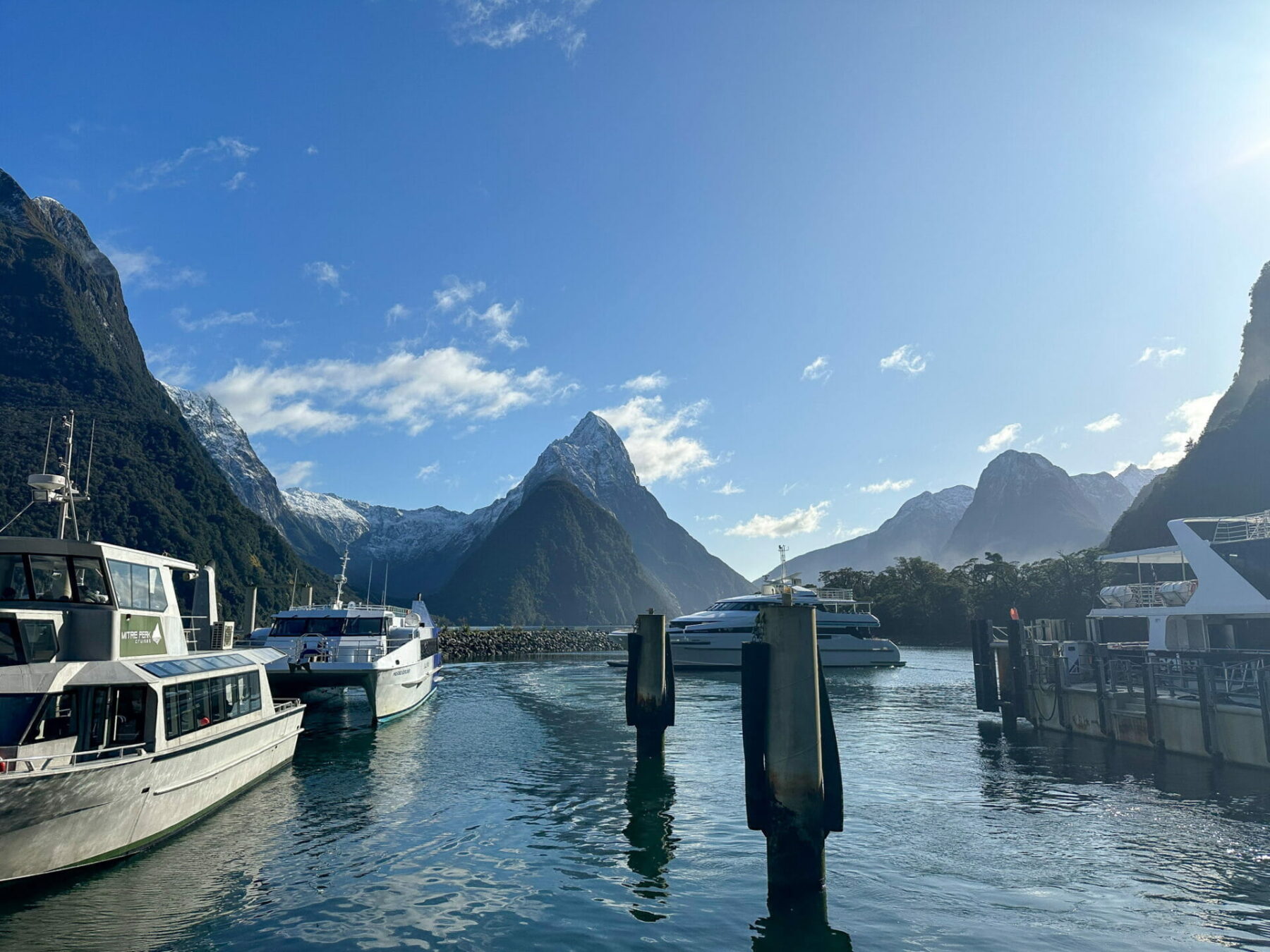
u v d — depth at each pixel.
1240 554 24.19
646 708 23.86
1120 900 12.20
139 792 13.45
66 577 14.82
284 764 22.44
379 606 36.69
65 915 11.30
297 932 10.96
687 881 13.16
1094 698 26.58
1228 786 19.61
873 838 15.46
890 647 69.75
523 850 14.80
